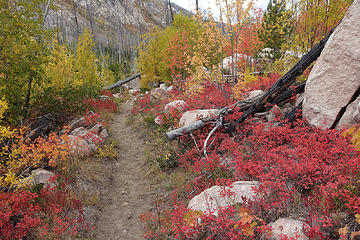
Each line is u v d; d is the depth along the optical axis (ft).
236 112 23.86
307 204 10.91
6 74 28.99
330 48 17.65
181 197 18.45
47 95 34.17
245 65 39.52
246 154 17.75
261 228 9.34
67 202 16.46
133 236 16.14
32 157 19.13
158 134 32.89
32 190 15.96
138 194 21.35
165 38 67.10
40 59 31.37
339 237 9.02
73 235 14.34
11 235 12.87
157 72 73.36
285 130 16.61
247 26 32.14
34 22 30.58
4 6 27.99
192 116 28.86
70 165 21.44
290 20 29.07
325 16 25.55
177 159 23.94
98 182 21.99
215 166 17.44
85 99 43.75
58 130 31.42
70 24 203.72
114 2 299.99
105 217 18.24
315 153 12.35
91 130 32.73
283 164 12.01
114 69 127.34
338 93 16.87
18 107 30.66
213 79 33.68
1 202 13.15
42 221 14.51
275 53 42.91
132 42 223.51
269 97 22.88
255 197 11.87
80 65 59.98
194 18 31.76
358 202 8.50
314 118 18.30
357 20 16.25
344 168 10.75
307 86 19.25
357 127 13.43
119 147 32.30
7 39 27.04
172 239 13.14
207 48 33.45
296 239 8.27
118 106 59.88
